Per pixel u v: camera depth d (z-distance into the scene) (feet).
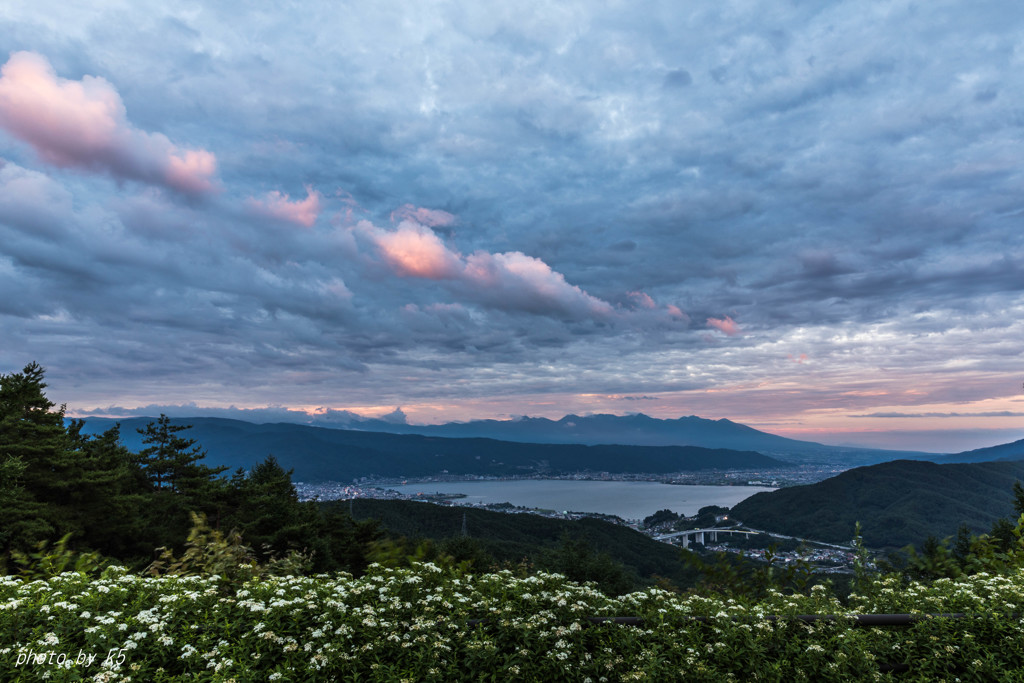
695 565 27.63
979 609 20.25
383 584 22.09
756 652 18.99
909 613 20.88
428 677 17.51
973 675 18.21
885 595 23.29
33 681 14.99
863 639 19.38
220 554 28.55
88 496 77.61
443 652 18.66
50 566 25.95
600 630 20.02
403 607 20.56
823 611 21.17
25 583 21.06
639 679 17.67
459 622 19.53
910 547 28.76
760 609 21.26
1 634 16.40
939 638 19.44
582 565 55.42
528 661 18.47
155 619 17.98
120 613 18.11
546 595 21.26
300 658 17.65
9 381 76.74
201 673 16.22
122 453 104.42
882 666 19.06
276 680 16.38
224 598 20.80
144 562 68.49
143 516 93.61
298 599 19.93
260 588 21.08
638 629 20.01
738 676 18.67
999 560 27.99
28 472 71.51
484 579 23.07
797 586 25.75
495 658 18.39
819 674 18.54
